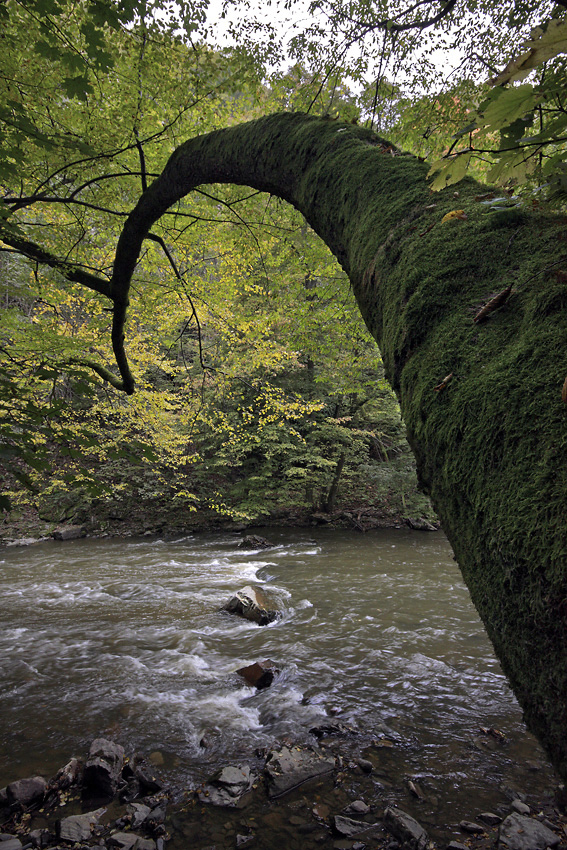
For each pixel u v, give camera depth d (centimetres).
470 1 253
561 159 82
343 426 1485
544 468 52
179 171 225
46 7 200
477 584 61
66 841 279
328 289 585
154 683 485
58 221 464
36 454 186
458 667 511
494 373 66
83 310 568
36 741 387
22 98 292
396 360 95
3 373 210
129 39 305
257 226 466
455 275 88
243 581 866
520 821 285
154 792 325
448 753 365
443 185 88
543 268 75
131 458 222
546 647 47
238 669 512
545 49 56
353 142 150
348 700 448
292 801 313
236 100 396
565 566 45
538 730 49
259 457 1606
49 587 827
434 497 78
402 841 277
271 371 940
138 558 1071
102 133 353
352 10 297
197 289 542
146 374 907
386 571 930
